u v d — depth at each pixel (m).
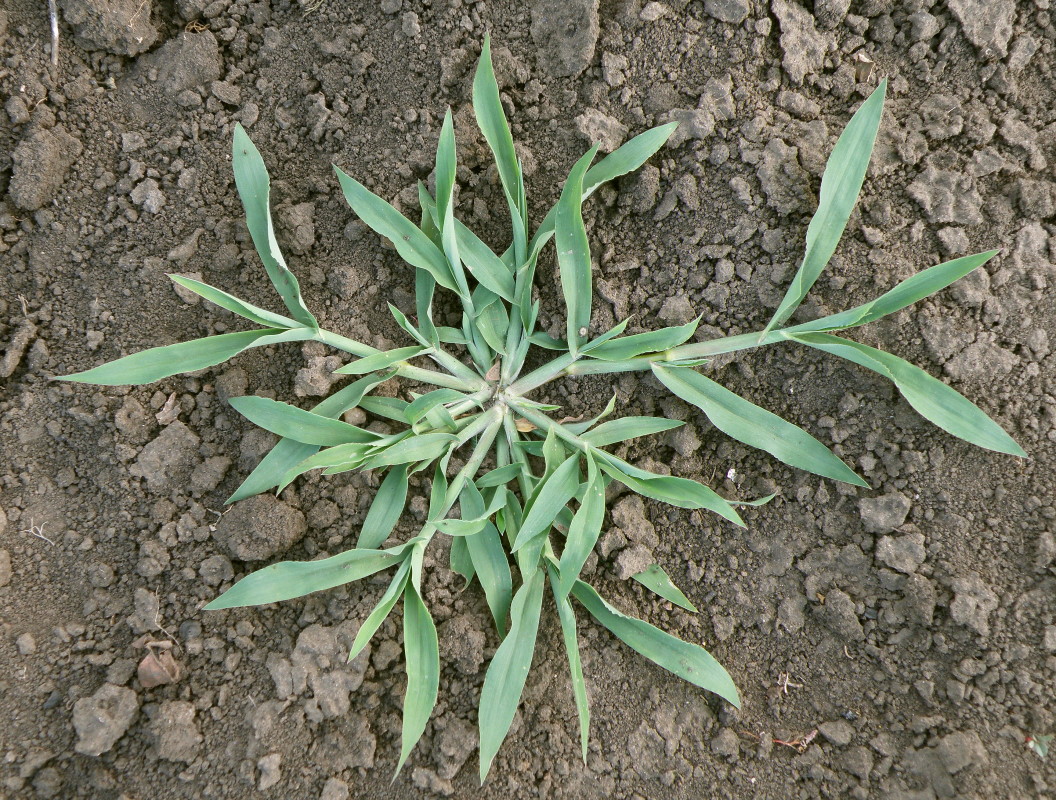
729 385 0.39
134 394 0.38
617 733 0.38
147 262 0.38
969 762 0.36
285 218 0.38
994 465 0.37
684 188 0.38
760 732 0.38
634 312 0.39
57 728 0.37
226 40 0.38
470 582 0.39
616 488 0.39
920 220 0.38
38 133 0.38
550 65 0.38
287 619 0.38
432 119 0.39
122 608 0.38
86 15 0.37
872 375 0.38
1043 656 0.37
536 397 0.39
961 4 0.37
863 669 0.38
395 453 0.36
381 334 0.39
